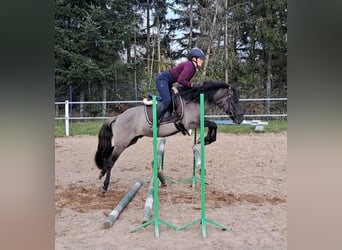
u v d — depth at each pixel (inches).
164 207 177.6
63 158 313.3
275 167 269.4
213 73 721.6
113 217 155.1
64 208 178.2
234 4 740.0
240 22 732.7
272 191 203.9
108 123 205.3
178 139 416.2
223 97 198.2
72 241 137.1
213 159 301.1
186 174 253.3
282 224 151.6
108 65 709.9
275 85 724.7
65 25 676.7
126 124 199.9
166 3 832.9
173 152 338.3
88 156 322.0
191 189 211.5
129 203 186.9
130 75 754.2
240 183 223.5
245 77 728.3
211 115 500.7
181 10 823.7
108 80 717.9
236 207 175.3
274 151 333.4
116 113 685.3
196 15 810.8
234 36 745.0
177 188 214.2
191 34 807.1
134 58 798.5
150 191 177.3
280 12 702.5
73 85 702.5
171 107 190.5
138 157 319.9
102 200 192.7
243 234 142.1
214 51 741.3
